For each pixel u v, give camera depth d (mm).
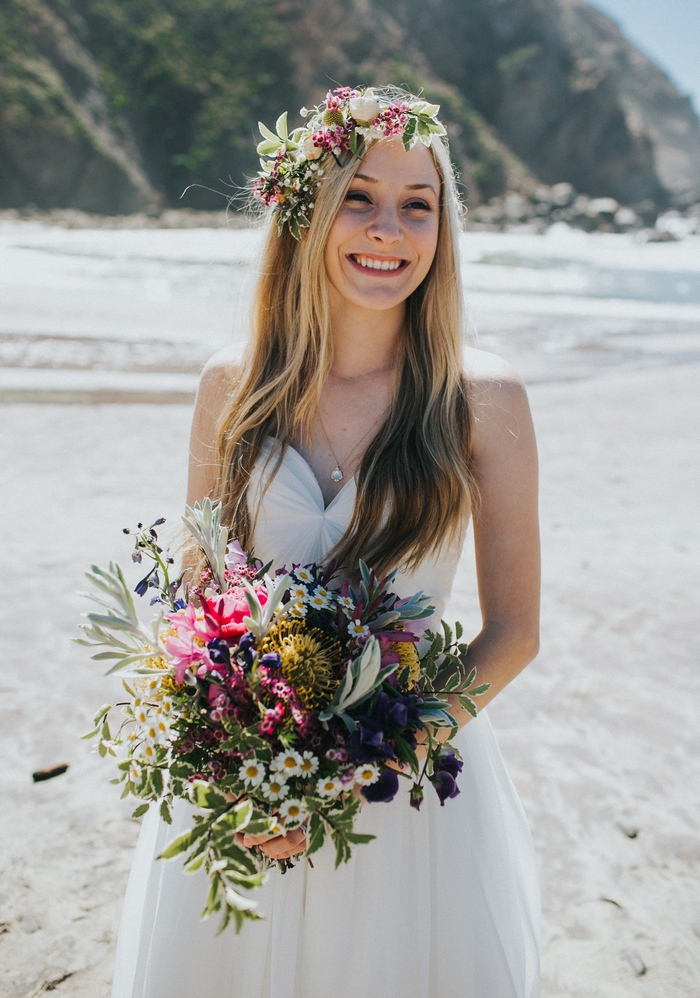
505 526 1853
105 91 83812
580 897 2799
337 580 1833
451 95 106812
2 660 4156
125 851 2928
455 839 1848
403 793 1796
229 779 1416
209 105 86812
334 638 1562
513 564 1853
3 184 73562
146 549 1690
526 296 23719
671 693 4168
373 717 1479
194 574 1970
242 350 2125
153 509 6422
